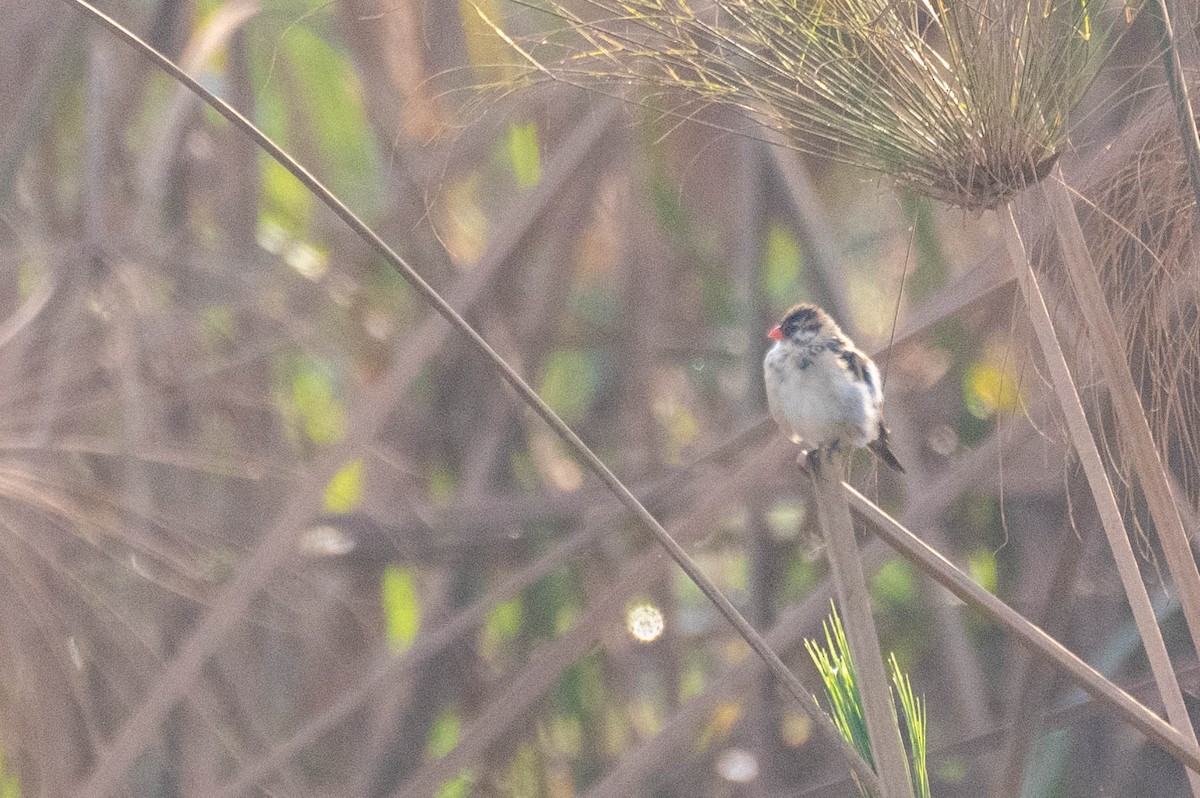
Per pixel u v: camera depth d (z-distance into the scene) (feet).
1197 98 23.57
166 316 40.96
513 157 50.08
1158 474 20.93
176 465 39.58
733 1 21.33
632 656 48.67
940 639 48.39
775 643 36.81
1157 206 24.79
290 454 44.04
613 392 52.37
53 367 36.32
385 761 44.47
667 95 22.89
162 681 33.86
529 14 37.50
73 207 44.47
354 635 43.88
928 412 48.65
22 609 33.32
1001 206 20.90
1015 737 32.58
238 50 48.96
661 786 46.06
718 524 45.80
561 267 50.44
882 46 20.59
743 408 46.37
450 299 38.86
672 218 51.11
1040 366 27.61
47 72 44.11
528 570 40.93
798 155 46.21
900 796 18.10
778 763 45.57
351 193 51.62
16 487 33.45
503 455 49.93
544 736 47.06
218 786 38.81
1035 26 20.17
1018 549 45.73
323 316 46.98
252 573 34.58
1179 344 24.61
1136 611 20.75
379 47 42.16
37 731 33.35
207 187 47.98
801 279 51.11
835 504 18.35
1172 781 44.06
